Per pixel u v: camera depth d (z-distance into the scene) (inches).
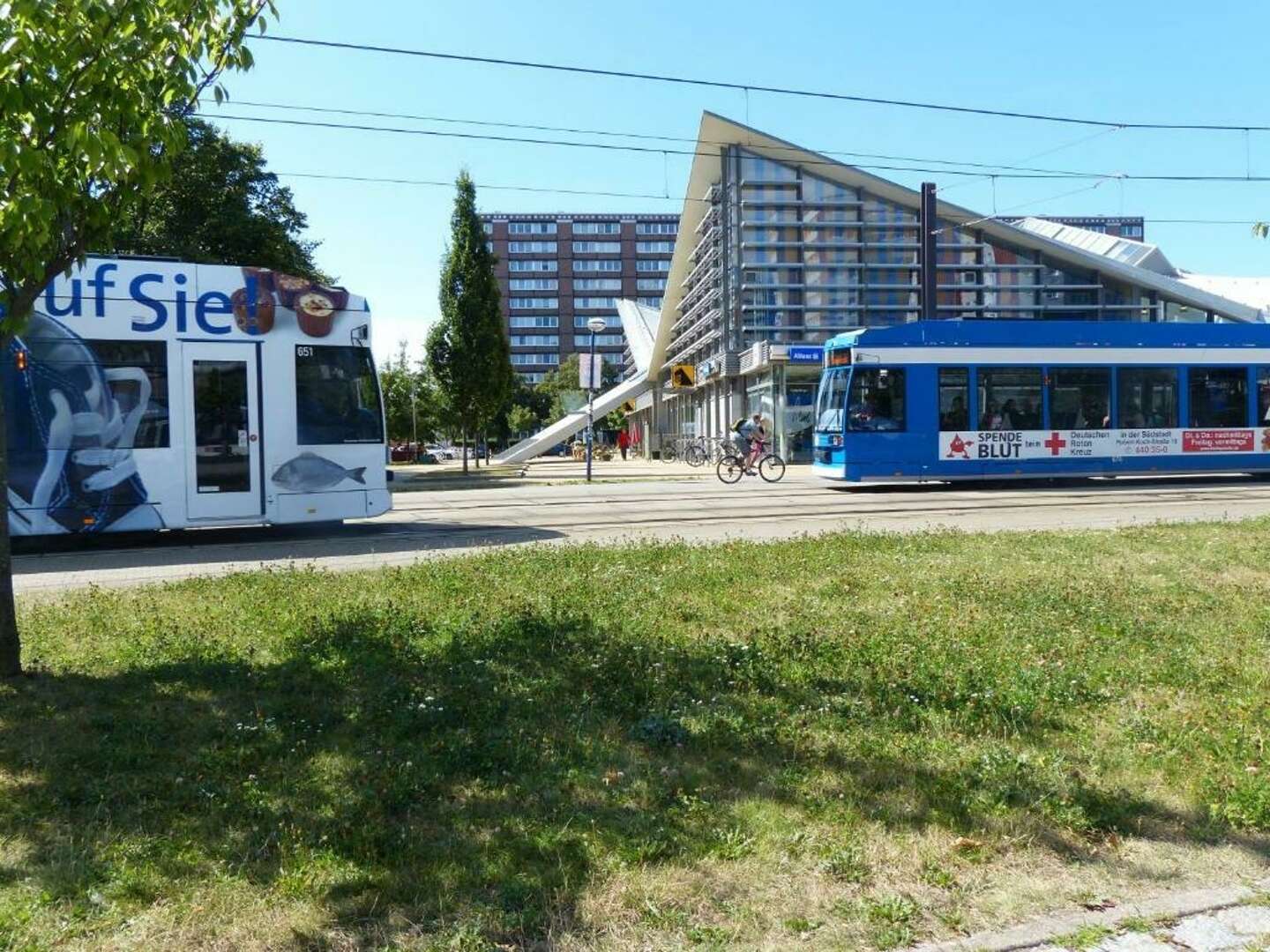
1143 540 460.1
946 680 230.7
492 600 326.6
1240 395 910.4
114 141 208.5
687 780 175.8
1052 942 127.3
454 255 1423.5
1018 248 1777.8
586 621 286.2
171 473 527.5
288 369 556.1
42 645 276.5
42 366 503.8
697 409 2347.4
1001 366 861.2
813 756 186.5
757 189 1740.9
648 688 226.1
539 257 6259.8
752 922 131.1
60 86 212.1
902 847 151.8
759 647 257.8
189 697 224.2
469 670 239.9
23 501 499.2
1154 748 190.2
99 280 515.8
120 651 265.1
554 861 145.9
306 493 557.6
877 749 189.5
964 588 344.5
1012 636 274.4
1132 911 135.0
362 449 573.3
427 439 3506.4
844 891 139.3
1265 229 337.4
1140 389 887.1
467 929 127.2
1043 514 639.1
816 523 612.4
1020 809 163.6
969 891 139.7
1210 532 483.2
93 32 209.0
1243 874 145.9
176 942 124.7
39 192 215.0
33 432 501.7
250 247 1314.0
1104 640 271.4
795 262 1743.4
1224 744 189.9
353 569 442.0
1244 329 915.4
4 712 213.3
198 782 174.2
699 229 2187.5
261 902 133.6
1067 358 873.5
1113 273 1775.3
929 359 850.1
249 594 349.1
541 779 175.8
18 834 154.3
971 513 655.1
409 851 147.6
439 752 188.5
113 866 143.0
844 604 324.2
